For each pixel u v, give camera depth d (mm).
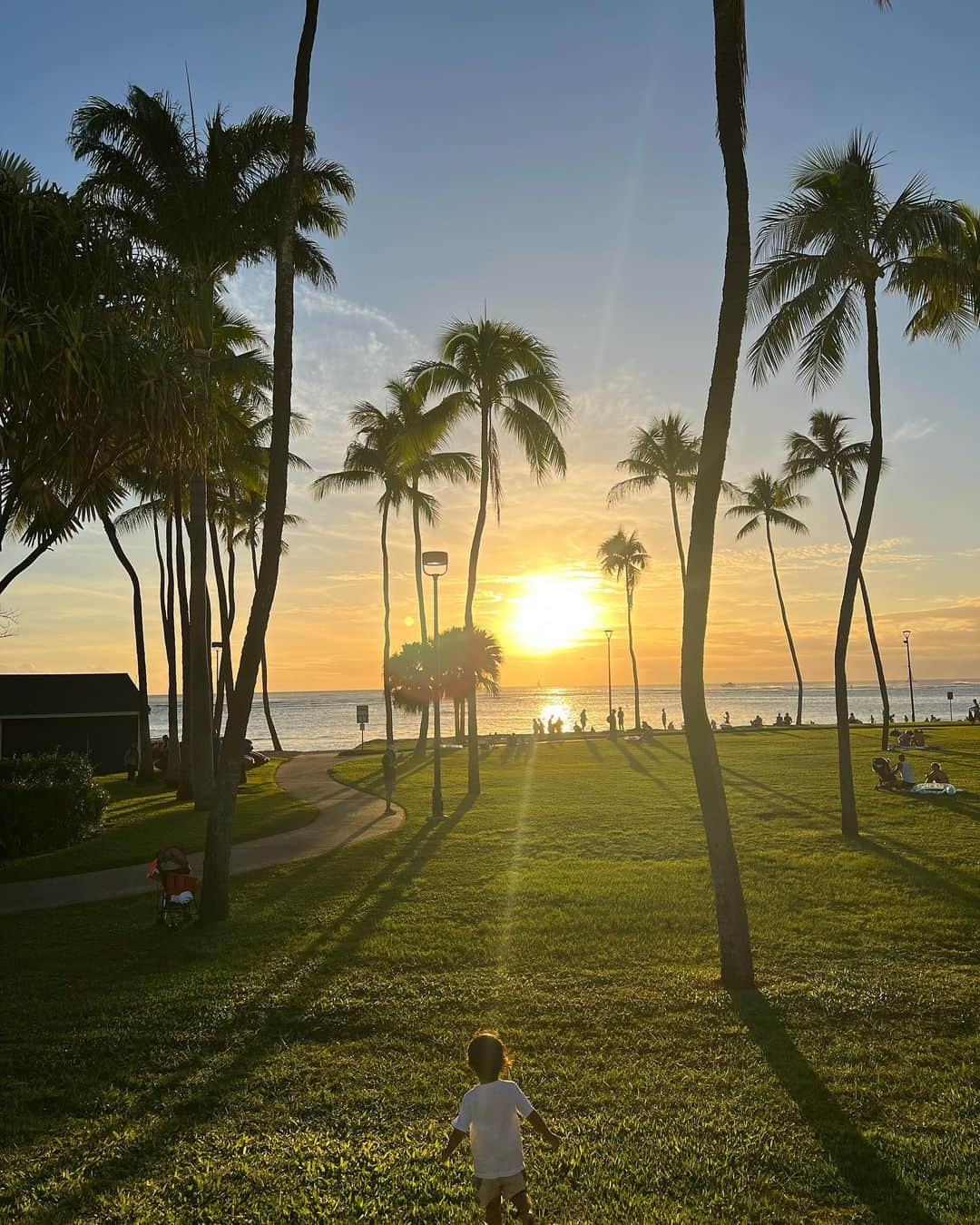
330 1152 5820
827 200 17016
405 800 25625
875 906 12047
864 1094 6496
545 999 8773
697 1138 5922
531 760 38562
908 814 19922
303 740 94625
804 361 18375
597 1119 6230
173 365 13844
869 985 8898
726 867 9305
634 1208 5109
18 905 13586
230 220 22031
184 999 8977
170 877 11984
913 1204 5035
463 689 42562
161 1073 7215
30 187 13172
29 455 14570
